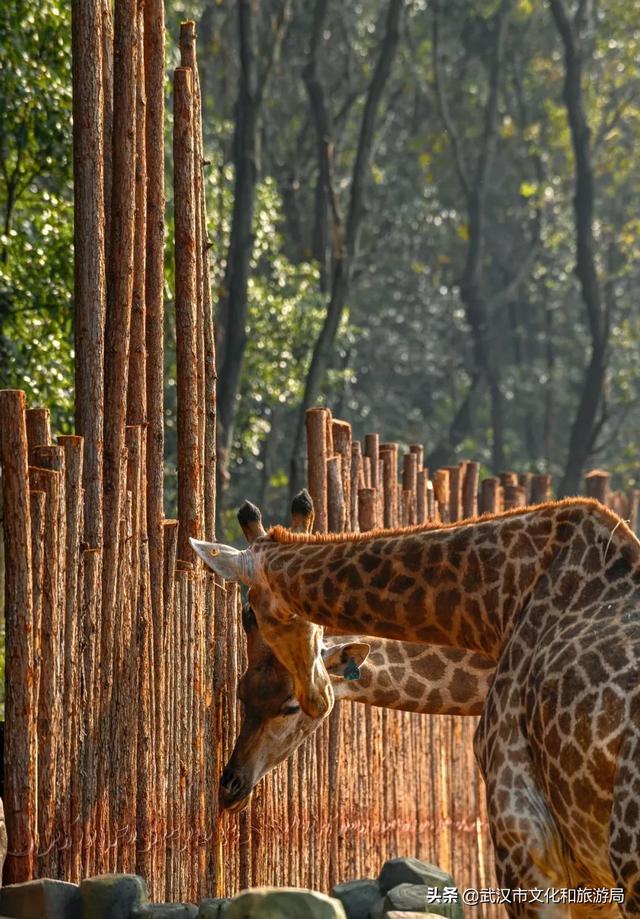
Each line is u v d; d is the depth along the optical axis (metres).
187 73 11.61
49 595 9.28
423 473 15.31
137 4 11.18
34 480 9.38
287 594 9.59
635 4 46.72
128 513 10.25
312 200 50.72
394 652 10.68
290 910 7.82
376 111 34.88
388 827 13.26
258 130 34.31
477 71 52.78
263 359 33.69
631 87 51.78
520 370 53.53
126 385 10.65
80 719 9.59
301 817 11.79
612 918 8.46
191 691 10.83
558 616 8.43
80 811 9.52
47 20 20.48
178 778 10.60
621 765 7.54
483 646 9.06
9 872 9.02
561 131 49.44
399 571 9.20
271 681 10.23
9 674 9.12
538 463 48.69
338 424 13.16
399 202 51.66
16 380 20.31
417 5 49.69
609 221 54.12
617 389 52.03
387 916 8.67
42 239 20.98
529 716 8.27
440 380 54.94
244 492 43.47
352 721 12.59
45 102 20.62
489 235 55.88
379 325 51.28
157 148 11.38
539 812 8.30
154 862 10.24
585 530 8.60
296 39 49.56
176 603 10.77
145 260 11.18
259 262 37.97
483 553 8.98
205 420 11.53
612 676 7.76
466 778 15.14
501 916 16.06
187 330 11.32
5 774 9.12
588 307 39.31
